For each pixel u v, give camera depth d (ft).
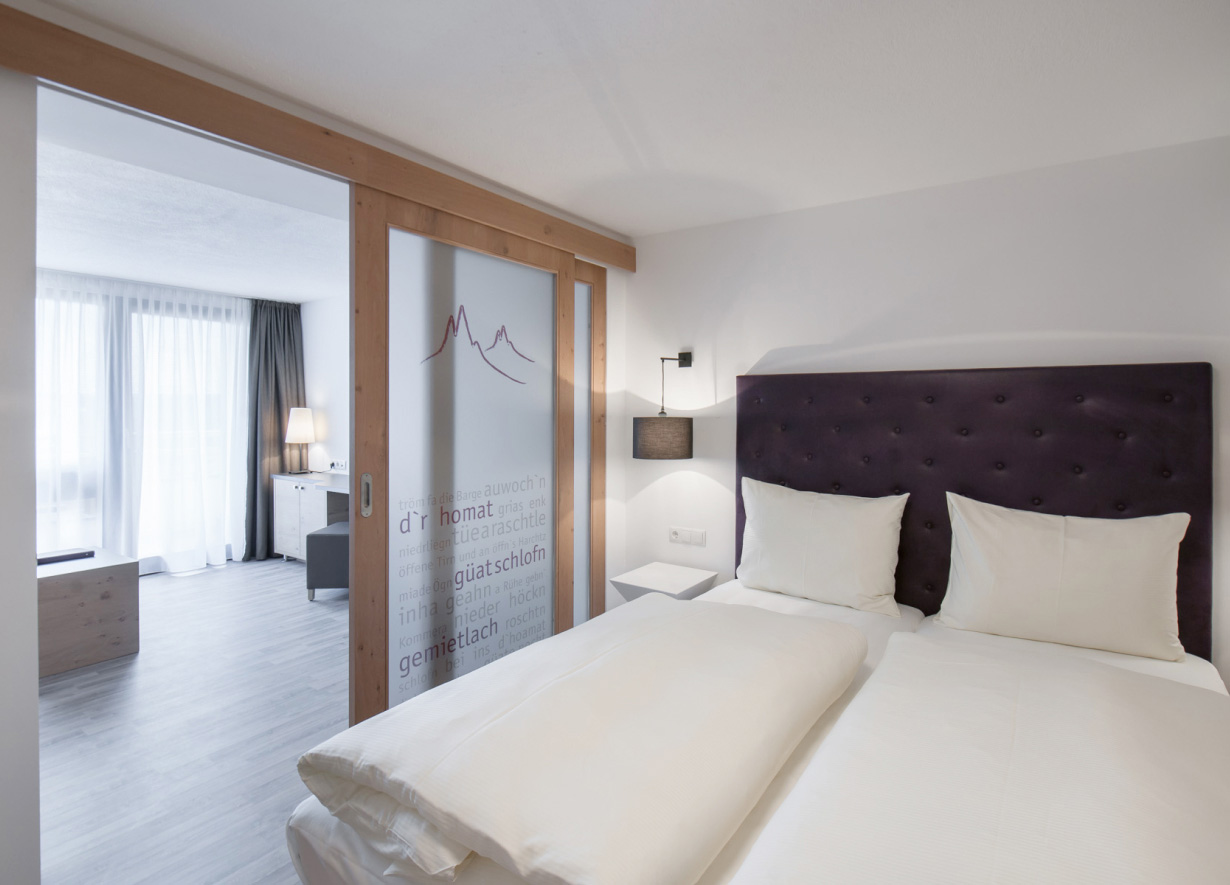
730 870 3.70
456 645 8.73
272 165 6.80
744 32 5.40
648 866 3.15
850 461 9.45
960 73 6.01
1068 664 5.27
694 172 8.54
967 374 8.54
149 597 15.23
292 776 7.69
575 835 3.22
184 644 12.14
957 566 8.00
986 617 7.39
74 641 10.97
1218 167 7.25
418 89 6.43
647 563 11.80
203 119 5.91
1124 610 6.79
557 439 10.23
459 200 8.39
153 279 16.30
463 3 5.03
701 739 4.02
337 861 4.05
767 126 7.18
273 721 9.09
